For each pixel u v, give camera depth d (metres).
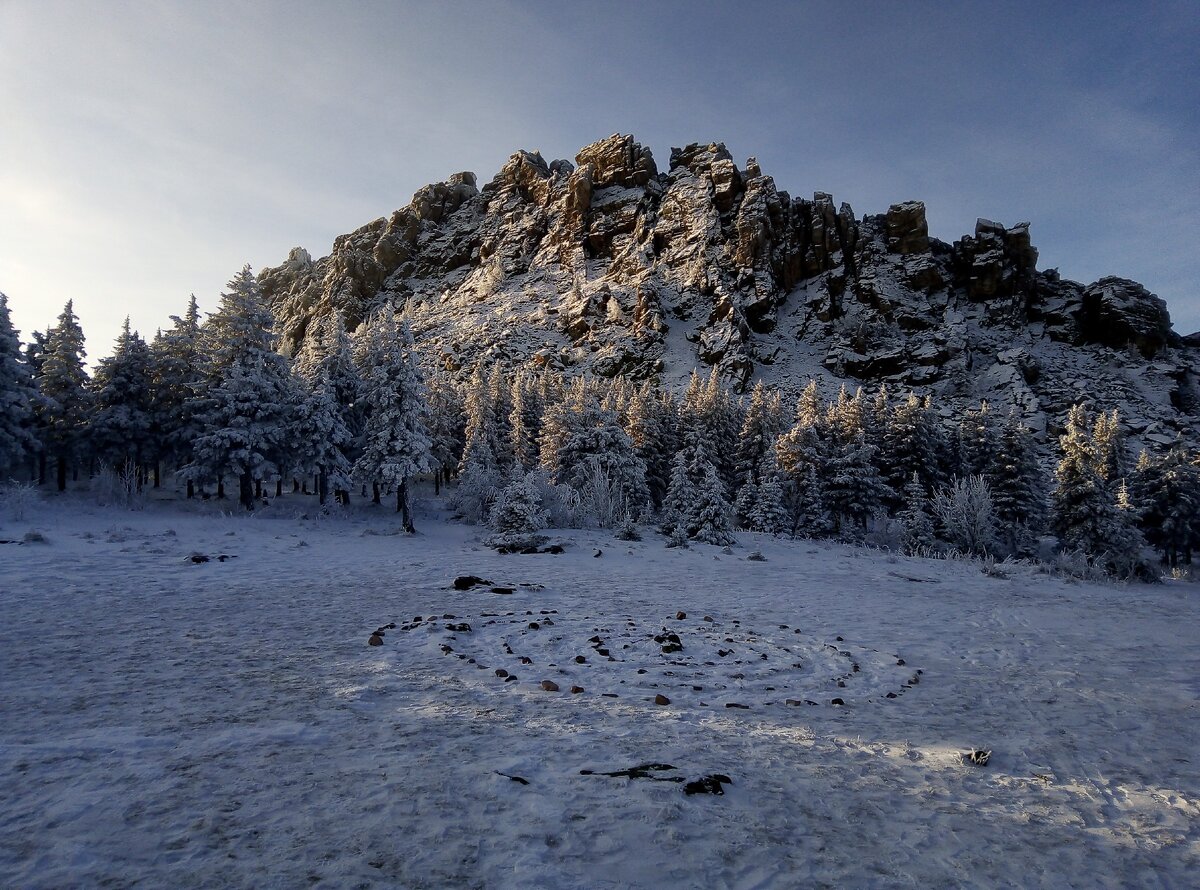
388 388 31.62
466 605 13.61
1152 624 14.81
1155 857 4.26
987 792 5.23
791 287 121.12
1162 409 82.81
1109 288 103.94
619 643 10.43
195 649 9.04
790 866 3.85
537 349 109.75
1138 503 42.38
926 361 94.88
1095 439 52.41
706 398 55.88
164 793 4.41
